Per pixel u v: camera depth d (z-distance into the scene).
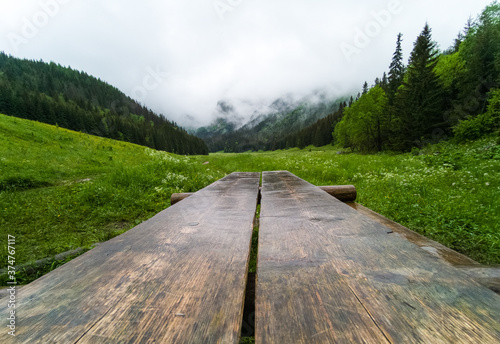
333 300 0.56
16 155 12.90
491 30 23.30
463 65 26.44
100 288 0.63
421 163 8.80
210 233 1.08
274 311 0.53
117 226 4.04
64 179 9.45
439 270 0.68
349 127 38.28
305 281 0.65
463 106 23.98
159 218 1.36
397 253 0.81
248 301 0.88
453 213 3.11
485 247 2.35
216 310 0.54
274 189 2.49
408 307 0.53
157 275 0.70
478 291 0.57
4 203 5.11
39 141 18.97
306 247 0.88
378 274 0.67
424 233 2.75
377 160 11.67
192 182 6.85
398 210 3.62
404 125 25.34
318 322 0.49
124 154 20.55
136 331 0.48
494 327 0.46
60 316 0.52
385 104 32.50
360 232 1.03
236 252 0.86
